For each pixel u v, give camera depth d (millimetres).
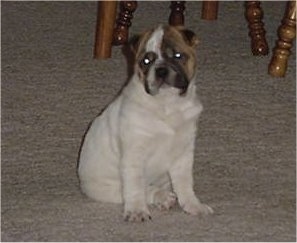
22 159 2412
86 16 3730
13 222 2043
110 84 2965
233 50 3297
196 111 2115
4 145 2496
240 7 3830
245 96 2867
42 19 3678
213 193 2211
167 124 2078
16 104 2789
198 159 2414
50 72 3064
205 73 3049
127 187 2084
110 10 3146
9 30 3520
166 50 2066
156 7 3793
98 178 2160
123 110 2092
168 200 2117
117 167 2135
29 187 2244
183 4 3475
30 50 3287
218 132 2594
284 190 2234
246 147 2504
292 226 2031
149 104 2074
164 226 2029
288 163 2404
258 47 3240
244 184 2268
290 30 2994
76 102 2812
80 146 2510
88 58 3207
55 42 3387
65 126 2639
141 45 2102
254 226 2027
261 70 3102
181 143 2115
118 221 2057
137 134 2066
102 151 2143
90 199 2186
